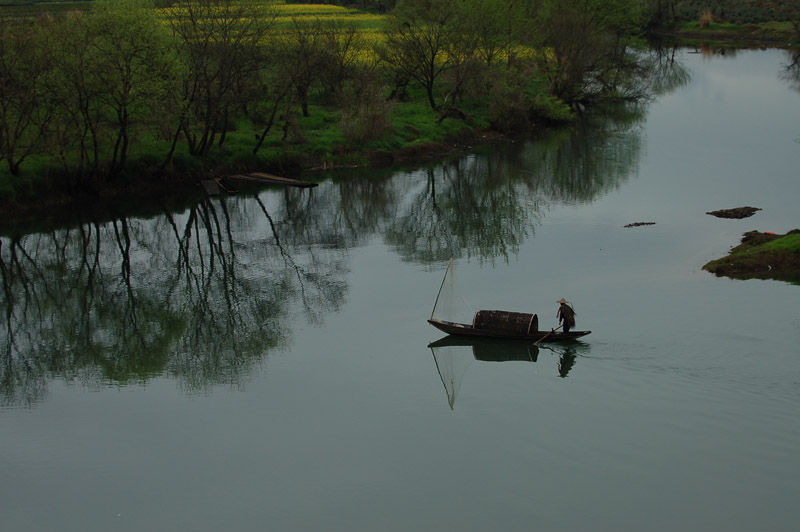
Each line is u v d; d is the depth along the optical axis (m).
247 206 53.97
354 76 73.00
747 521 18.44
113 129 56.41
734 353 26.38
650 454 21.31
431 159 67.50
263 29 60.44
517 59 82.75
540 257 39.72
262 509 20.36
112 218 51.25
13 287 39.72
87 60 50.75
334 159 65.19
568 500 19.88
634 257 38.78
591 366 26.39
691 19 158.50
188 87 59.53
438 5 74.50
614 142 70.19
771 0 157.38
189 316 35.22
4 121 48.41
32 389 28.11
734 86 97.50
